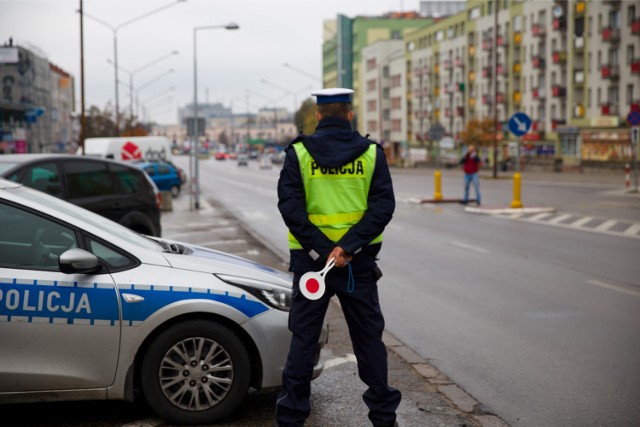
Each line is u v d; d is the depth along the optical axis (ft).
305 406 14.74
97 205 37.40
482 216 76.43
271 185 168.04
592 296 33.30
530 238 56.29
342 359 22.61
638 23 200.13
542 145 252.42
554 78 246.06
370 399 15.08
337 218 14.42
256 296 17.20
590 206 86.94
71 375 16.39
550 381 20.90
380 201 14.40
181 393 16.80
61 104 383.24
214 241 54.90
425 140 364.58
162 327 16.79
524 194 112.68
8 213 16.85
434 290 35.24
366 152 14.51
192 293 16.75
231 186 163.43
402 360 22.94
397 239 56.13
